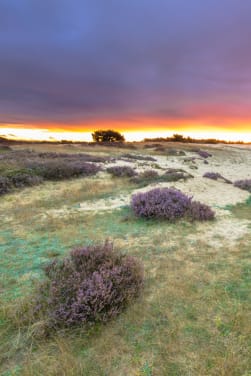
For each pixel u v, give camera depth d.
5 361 2.22
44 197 8.78
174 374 2.05
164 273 3.64
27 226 5.94
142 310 2.83
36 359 2.22
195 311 2.80
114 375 2.06
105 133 43.22
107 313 2.69
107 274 3.03
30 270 3.82
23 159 15.29
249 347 2.27
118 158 18.72
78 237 5.20
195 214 6.23
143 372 2.08
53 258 4.20
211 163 22.62
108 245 3.85
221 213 6.89
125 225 5.93
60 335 2.43
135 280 3.18
